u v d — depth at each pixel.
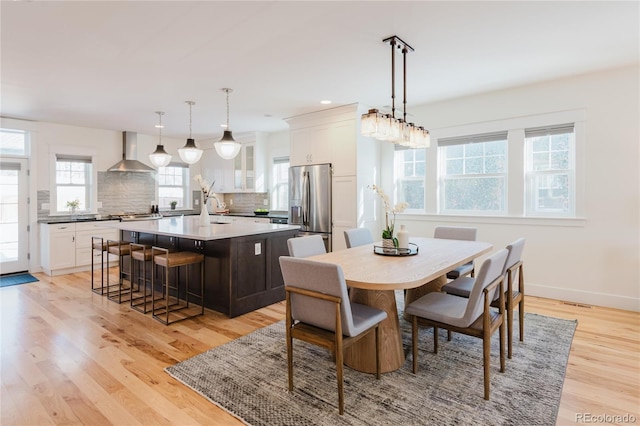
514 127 4.22
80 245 5.64
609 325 3.21
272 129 6.58
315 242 3.09
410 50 3.01
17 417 1.93
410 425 1.86
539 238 4.11
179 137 7.34
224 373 2.40
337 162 5.07
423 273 2.14
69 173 6.02
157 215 6.84
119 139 6.58
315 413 1.96
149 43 2.83
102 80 3.70
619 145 3.63
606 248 3.72
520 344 2.83
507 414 1.94
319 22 2.52
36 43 2.81
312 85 3.96
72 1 2.20
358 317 2.17
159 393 2.17
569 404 2.03
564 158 4.00
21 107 4.75
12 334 3.09
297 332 2.12
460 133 4.63
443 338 3.00
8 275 5.39
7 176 5.40
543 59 3.29
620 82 3.60
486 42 2.89
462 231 3.81
